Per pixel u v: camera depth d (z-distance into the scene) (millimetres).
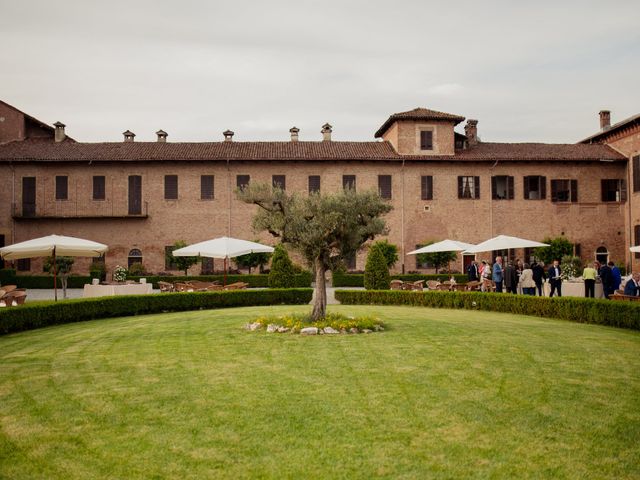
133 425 6656
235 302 22281
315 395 7816
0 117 42562
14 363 10234
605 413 6969
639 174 39812
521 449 5867
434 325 15133
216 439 6195
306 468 5449
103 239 40062
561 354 10680
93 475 5320
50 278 34812
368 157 40156
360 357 10430
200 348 11609
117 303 18781
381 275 25938
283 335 13258
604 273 20078
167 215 40188
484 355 10586
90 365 9977
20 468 5477
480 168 41531
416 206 40938
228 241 25328
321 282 15094
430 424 6617
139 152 40406
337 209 14781
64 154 39969
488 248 25594
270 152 40719
